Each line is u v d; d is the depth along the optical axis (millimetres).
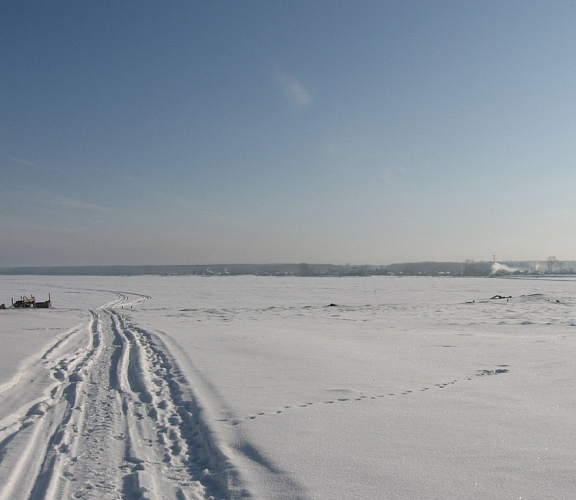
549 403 7180
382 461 4809
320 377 9383
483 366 10664
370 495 4020
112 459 5105
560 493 3998
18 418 6719
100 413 6949
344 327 21141
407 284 84500
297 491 4117
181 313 29922
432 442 5379
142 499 4098
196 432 6031
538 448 5125
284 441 5445
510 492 4039
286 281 102812
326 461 4820
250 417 6492
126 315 27750
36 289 65250
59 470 4773
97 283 88938
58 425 6359
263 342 14930
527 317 25859
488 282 93125
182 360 11438
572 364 10688
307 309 33438
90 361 11531
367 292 57875
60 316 25891
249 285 80688
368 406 7086
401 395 7816
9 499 4121
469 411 6754
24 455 5188
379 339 16047
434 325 22141
